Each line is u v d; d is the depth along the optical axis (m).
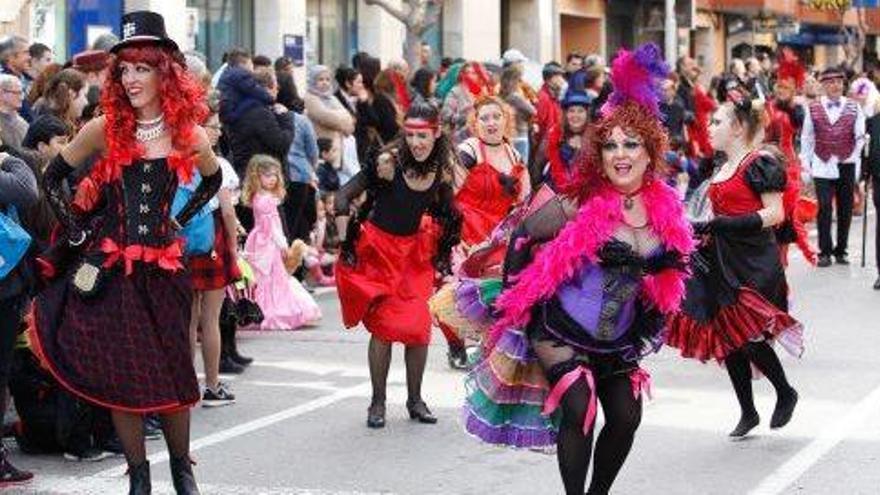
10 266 9.04
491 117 13.12
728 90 10.89
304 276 18.45
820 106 20.80
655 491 9.09
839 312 16.28
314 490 9.19
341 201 10.73
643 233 7.55
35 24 18.58
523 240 7.66
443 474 9.58
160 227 8.14
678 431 10.66
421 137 10.80
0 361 9.21
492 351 7.75
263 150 17.05
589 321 7.46
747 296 10.05
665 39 37.66
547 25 38.44
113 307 8.09
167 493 9.15
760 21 49.03
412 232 10.93
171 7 24.81
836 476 9.40
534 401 7.74
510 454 10.12
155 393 8.07
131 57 8.00
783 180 10.08
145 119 8.16
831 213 20.88
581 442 7.35
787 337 10.12
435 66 34.44
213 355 11.66
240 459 10.00
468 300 8.02
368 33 31.02
